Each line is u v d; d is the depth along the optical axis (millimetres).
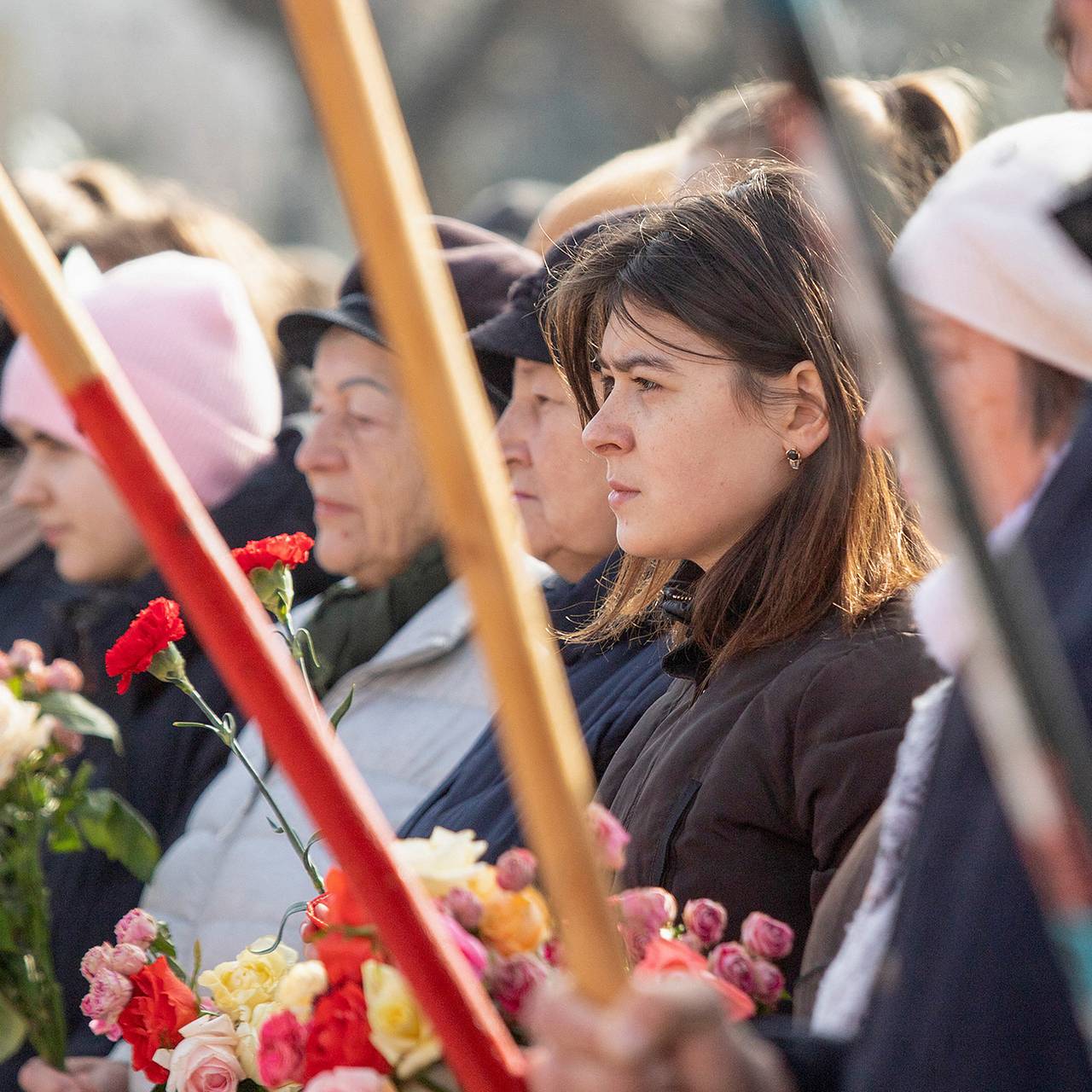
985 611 1638
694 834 3348
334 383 5711
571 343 4199
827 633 3420
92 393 1871
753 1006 2807
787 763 3281
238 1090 3119
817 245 3631
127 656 3516
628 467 3725
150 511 1886
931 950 2012
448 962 1997
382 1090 2568
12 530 7254
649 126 25547
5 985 4145
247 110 36625
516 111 28625
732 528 3664
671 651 3738
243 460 6672
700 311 3623
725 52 24734
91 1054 5340
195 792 5883
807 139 1599
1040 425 2262
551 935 2725
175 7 36781
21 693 4398
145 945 3510
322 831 1968
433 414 1730
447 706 5082
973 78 6535
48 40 34844
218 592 1898
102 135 35656
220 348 6703
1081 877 1640
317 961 2861
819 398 3602
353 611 5668
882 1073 2010
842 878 2916
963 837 2041
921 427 1620
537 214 10469
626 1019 1738
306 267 10070
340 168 1687
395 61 26625
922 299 2295
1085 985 1666
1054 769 1637
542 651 1781
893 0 21766
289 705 1932
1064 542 2113
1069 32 3418
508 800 4230
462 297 5730
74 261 7215
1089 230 2230
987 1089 1902
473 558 1755
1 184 1868
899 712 3195
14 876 4141
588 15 25109
